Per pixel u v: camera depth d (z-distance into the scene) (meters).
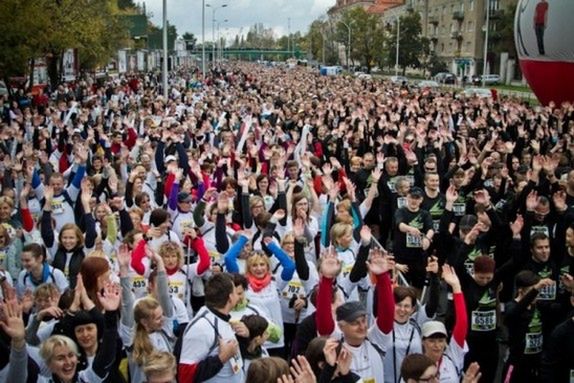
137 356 5.31
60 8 32.88
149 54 92.94
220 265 8.34
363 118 22.66
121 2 89.81
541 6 29.98
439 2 102.81
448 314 6.96
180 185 11.48
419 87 55.25
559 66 29.73
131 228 8.99
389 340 5.81
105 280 5.94
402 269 8.28
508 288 8.98
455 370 5.91
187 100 34.25
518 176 12.73
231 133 18.50
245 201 9.30
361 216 9.48
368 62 98.81
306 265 7.37
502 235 9.55
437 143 16.97
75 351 5.05
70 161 16.20
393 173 12.49
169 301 6.22
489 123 22.89
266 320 5.72
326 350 4.77
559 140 19.16
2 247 8.47
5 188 10.91
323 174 12.39
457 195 10.60
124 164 13.85
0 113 27.34
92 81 51.22
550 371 6.10
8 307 5.11
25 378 5.04
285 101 34.44
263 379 4.46
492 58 89.62
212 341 5.25
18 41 28.38
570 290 7.25
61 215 10.42
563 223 9.10
